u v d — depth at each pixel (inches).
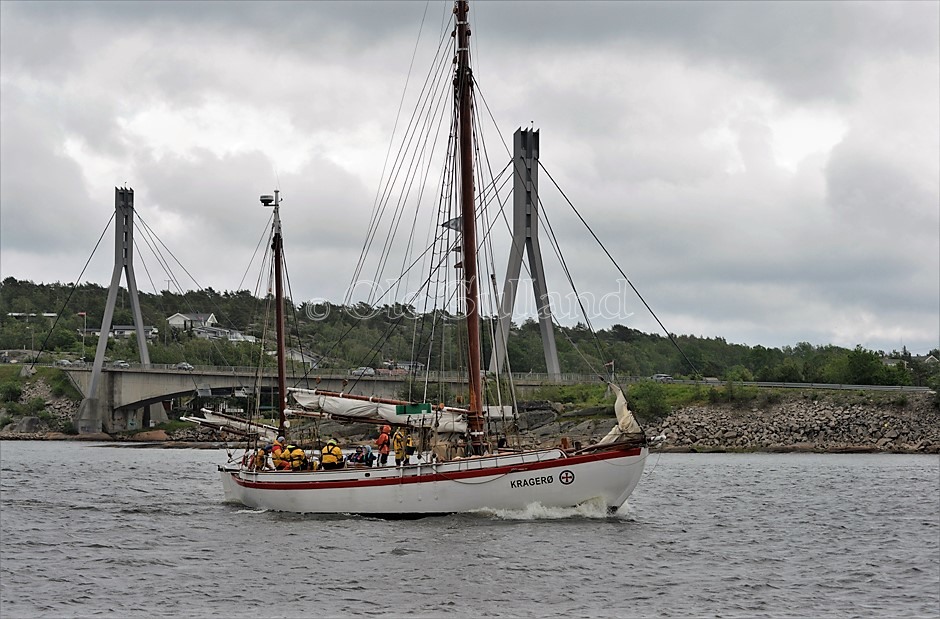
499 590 1530.5
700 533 2122.3
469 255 2343.8
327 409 2326.5
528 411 5477.4
